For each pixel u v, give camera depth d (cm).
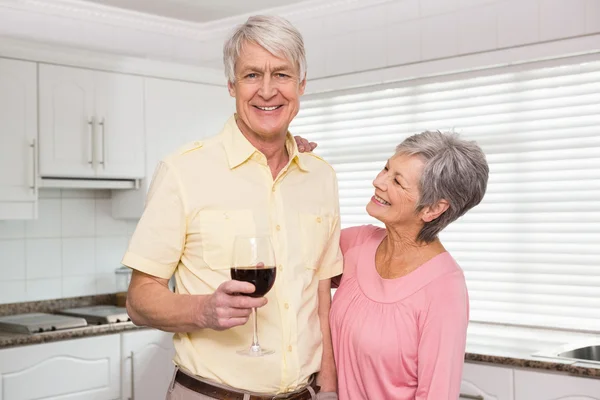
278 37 173
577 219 339
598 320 337
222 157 184
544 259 348
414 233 200
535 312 350
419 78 388
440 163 189
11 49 362
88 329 365
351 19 404
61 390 354
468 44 362
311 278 191
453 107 377
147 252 173
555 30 335
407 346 192
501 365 295
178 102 436
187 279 180
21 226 411
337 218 205
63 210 429
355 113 420
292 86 179
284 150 196
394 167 195
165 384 396
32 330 354
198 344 180
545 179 347
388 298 196
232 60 179
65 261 429
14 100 364
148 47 438
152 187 180
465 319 192
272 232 184
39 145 374
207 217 178
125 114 409
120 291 443
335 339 203
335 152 429
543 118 348
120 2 401
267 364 178
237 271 156
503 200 359
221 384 177
